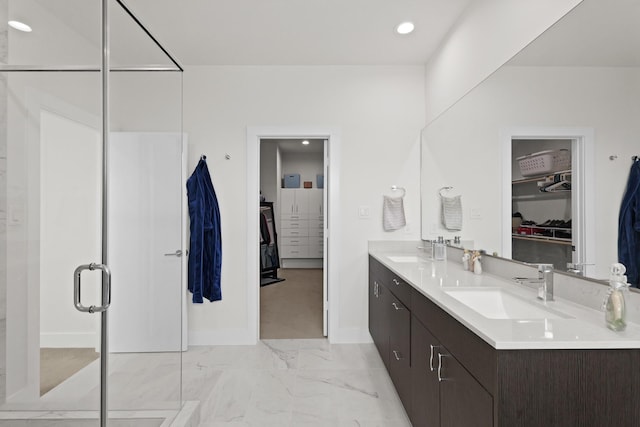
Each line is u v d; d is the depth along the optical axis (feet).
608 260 4.09
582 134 4.45
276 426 6.43
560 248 4.93
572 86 4.57
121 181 7.80
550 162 5.06
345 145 10.66
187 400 7.00
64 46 4.52
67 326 4.48
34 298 4.22
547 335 3.27
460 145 7.97
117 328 8.01
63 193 4.49
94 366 4.72
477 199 7.22
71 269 4.56
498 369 3.08
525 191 5.68
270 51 9.73
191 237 10.12
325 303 11.24
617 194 3.94
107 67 4.96
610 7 4.02
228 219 10.55
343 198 10.68
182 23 8.30
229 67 10.57
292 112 10.61
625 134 3.83
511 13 6.01
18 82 4.15
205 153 10.53
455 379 4.11
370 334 10.39
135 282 8.13
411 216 10.71
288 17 8.05
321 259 24.54
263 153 23.68
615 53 3.93
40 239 4.30
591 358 3.12
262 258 19.98
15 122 4.12
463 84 7.93
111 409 5.80
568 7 4.69
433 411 4.88
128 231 7.98
